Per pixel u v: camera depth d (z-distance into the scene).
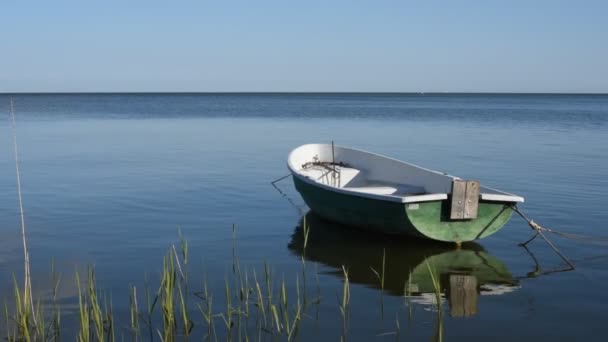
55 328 7.02
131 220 12.96
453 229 10.44
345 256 10.30
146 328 7.09
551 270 9.66
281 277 9.10
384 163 14.03
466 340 6.87
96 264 9.69
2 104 106.94
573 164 23.08
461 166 22.66
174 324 7.13
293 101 148.50
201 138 35.22
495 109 90.31
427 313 7.68
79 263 9.75
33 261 9.85
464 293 8.50
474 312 7.75
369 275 9.27
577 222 13.02
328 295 8.30
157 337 6.84
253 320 7.33
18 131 39.84
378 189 12.38
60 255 10.22
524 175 20.16
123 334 6.91
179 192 16.56
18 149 27.86
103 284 8.70
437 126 47.62
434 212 10.20
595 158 25.08
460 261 10.08
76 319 7.32
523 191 16.97
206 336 6.84
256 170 21.22
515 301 8.19
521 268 9.76
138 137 35.59
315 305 7.88
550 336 7.00
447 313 7.68
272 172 20.73
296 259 10.12
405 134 39.03
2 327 7.02
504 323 7.38
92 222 12.70
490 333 7.07
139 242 11.11
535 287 8.80
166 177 19.33
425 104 122.06
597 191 16.91
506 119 59.31
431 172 12.44
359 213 11.29
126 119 56.75
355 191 10.92
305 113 73.62
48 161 23.31
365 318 7.46
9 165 21.98
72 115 64.12
